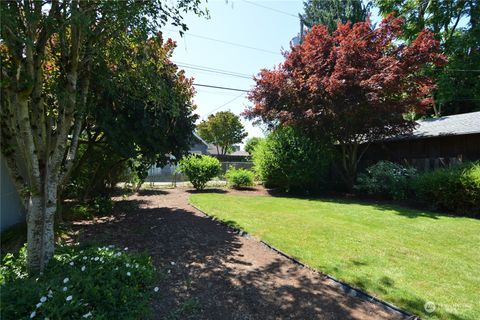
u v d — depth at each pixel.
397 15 19.06
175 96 5.53
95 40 3.58
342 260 4.14
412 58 9.90
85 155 6.81
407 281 3.50
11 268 3.22
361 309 2.96
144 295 2.91
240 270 3.85
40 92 3.18
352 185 12.12
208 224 6.33
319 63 10.73
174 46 6.59
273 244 4.82
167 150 7.14
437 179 8.18
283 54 12.95
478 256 4.42
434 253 4.50
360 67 10.16
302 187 12.10
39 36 3.19
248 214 7.22
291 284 3.47
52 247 3.32
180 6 3.33
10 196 5.48
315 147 11.64
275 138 12.19
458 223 6.55
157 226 5.98
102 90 5.30
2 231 5.20
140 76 4.41
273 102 11.80
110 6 3.06
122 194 11.00
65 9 3.06
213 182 16.91
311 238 5.17
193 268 3.85
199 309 2.85
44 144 3.23
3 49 3.06
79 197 7.87
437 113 18.44
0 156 5.23
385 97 10.04
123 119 5.88
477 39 16.48
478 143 9.27
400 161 11.92
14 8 2.69
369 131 11.34
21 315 2.18
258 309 2.91
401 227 6.10
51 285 2.54
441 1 17.72
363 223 6.41
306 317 2.79
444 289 3.32
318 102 10.64
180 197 10.84
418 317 2.77
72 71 3.36
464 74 17.11
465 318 2.74
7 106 3.33
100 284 2.78
